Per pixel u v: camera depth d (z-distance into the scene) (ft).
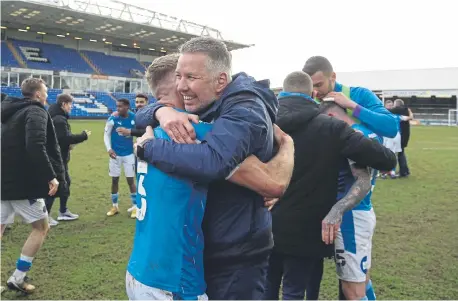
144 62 164.45
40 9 108.47
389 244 14.73
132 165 18.69
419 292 10.69
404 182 27.89
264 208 4.91
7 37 131.44
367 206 7.85
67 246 14.24
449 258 13.26
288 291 7.21
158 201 4.43
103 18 118.73
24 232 15.74
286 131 6.98
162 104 4.98
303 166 6.93
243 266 4.70
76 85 128.67
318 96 8.54
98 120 112.16
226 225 4.63
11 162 10.28
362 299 7.86
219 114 4.53
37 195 10.53
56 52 138.10
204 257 4.71
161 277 4.42
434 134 80.89
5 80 114.11
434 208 20.26
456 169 34.14
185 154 4.12
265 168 4.56
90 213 19.12
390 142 29.22
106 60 149.89
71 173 29.86
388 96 150.00
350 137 6.89
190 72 4.40
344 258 7.79
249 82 4.61
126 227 16.79
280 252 7.09
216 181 4.44
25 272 10.44
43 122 10.61
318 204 6.93
